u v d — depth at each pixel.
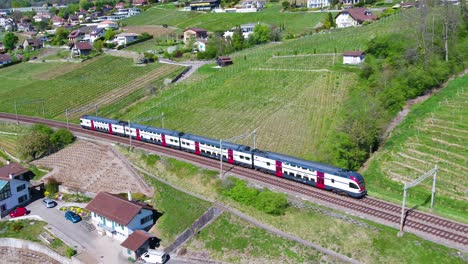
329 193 63.75
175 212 69.19
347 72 105.44
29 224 74.19
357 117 77.94
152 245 64.00
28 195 82.81
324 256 54.16
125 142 95.62
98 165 88.38
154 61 155.75
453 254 48.91
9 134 113.19
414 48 97.31
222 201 68.00
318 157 73.56
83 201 79.44
